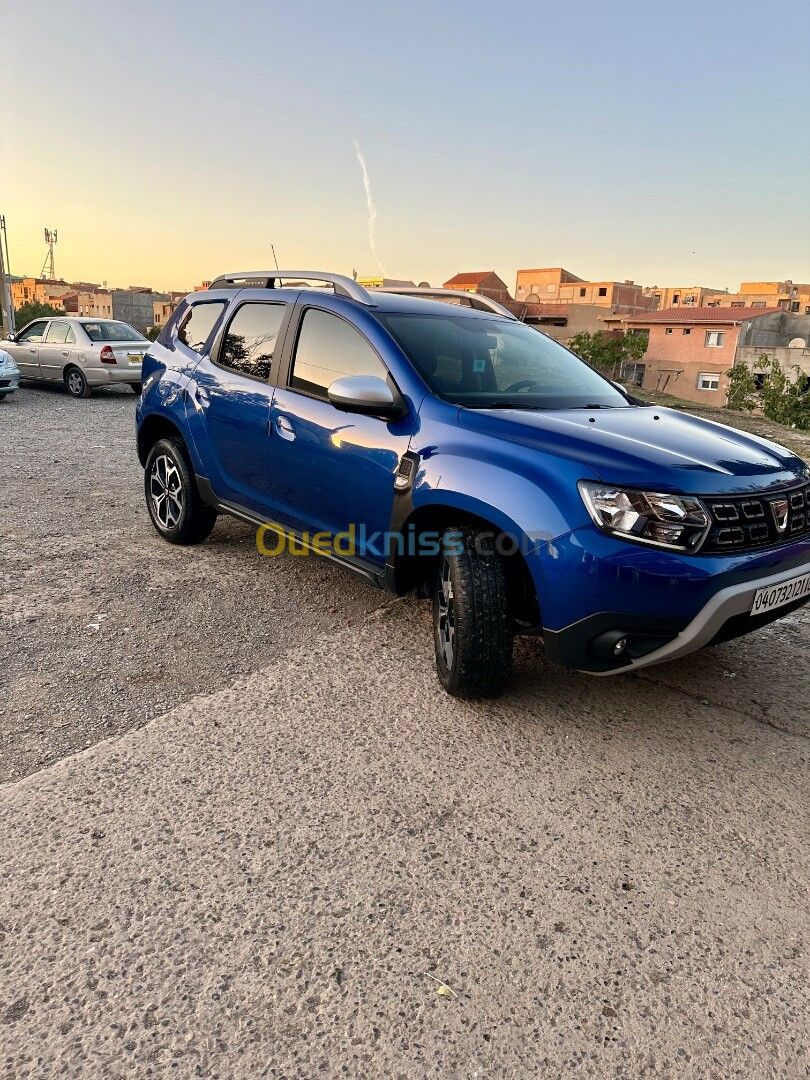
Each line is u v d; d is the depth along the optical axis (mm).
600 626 2627
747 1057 1676
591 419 3174
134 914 1985
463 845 2309
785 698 3312
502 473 2812
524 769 2711
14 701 2990
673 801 2566
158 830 2305
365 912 2031
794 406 31609
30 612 3863
